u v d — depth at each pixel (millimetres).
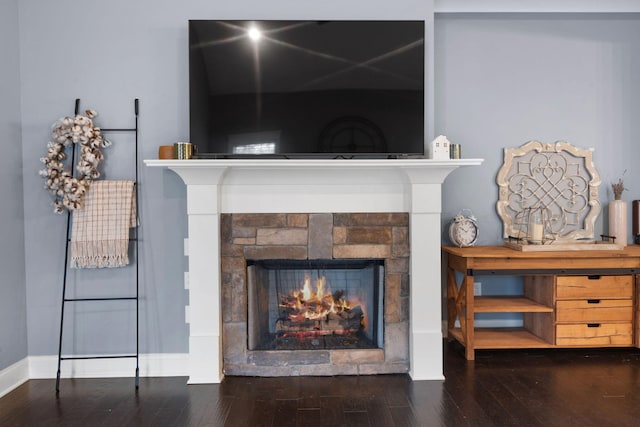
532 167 3918
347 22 3131
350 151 3137
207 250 3092
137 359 3119
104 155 3217
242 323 3178
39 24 3178
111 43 3201
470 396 2836
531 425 2473
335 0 3230
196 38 3092
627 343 3494
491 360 3449
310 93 3123
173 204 3248
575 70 3916
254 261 3262
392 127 3148
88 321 3262
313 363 3191
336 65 3131
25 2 3170
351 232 3186
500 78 3904
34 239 3225
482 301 3715
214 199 3070
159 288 3264
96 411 2701
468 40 3889
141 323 3268
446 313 3967
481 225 3934
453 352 3607
